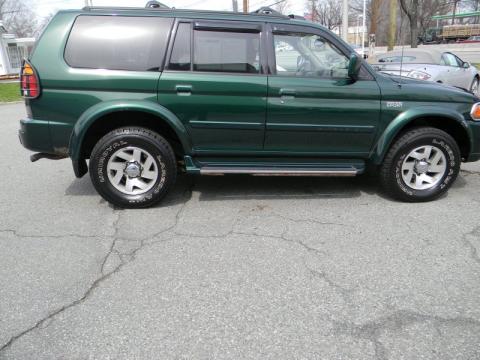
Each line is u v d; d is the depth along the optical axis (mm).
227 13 4008
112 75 3818
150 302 2680
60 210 4191
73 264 3143
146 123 4195
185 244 3453
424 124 4465
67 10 3936
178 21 3930
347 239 3541
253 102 3969
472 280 2922
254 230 3711
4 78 27438
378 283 2889
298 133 4117
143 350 2268
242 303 2666
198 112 3953
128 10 3941
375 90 4078
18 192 4754
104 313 2572
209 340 2338
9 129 9188
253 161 4285
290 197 4527
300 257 3240
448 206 4273
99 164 3977
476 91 12188
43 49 3832
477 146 4426
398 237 3574
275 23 4012
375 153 4262
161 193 4141
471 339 2342
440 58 10352
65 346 2297
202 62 3936
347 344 2309
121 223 3863
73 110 3846
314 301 2686
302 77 4027
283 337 2361
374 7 22750
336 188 4812
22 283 2889
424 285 2865
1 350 2264
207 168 4137
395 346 2293
